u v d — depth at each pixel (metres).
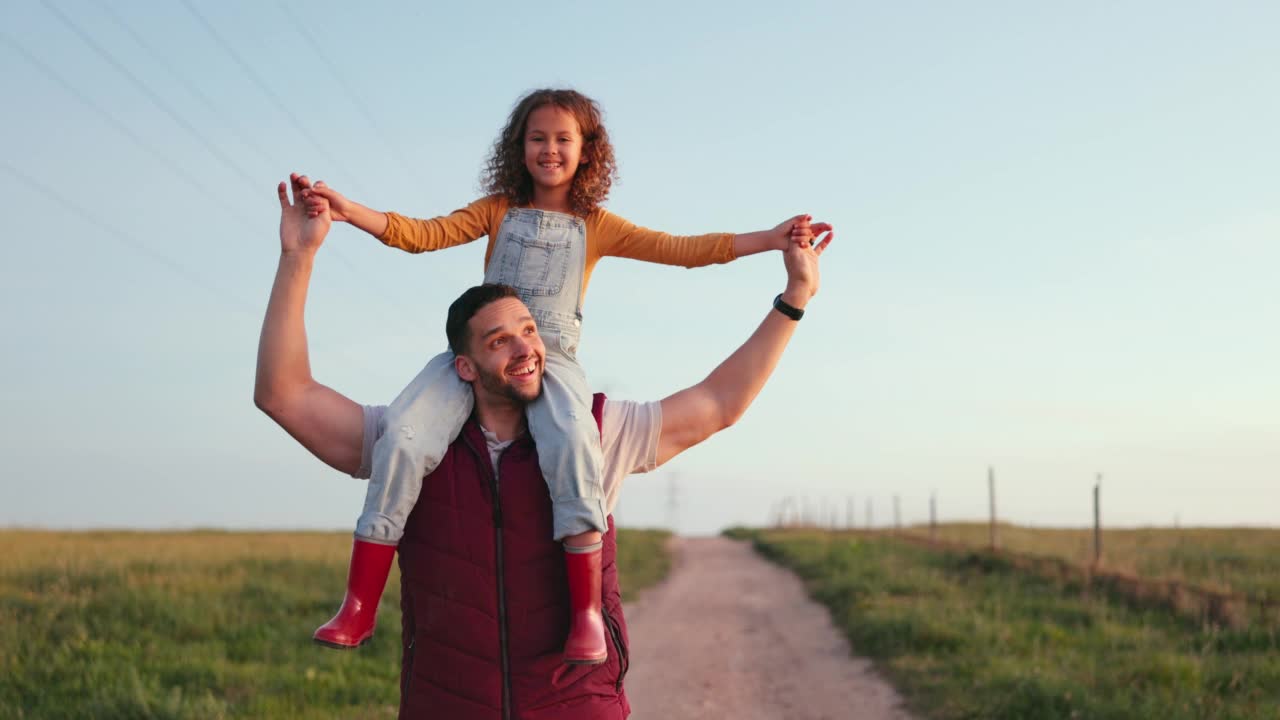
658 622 16.81
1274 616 11.91
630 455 3.02
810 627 15.58
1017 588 16.59
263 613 13.59
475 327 2.80
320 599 14.67
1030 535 32.47
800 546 31.23
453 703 2.80
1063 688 9.08
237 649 11.28
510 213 3.34
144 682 9.09
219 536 35.00
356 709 8.98
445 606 2.80
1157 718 8.27
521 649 2.80
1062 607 14.25
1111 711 8.45
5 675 9.25
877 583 18.12
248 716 8.59
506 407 2.90
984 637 12.14
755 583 22.89
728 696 11.10
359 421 2.87
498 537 2.80
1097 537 17.83
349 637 2.68
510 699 2.79
